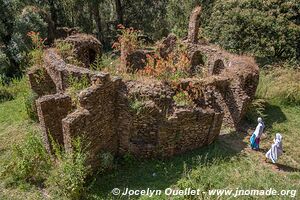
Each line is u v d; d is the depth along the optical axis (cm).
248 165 1250
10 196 1094
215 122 1320
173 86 1305
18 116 1666
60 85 1413
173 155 1303
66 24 3334
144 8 3406
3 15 2572
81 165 1062
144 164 1267
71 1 3089
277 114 1716
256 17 2328
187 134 1288
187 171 1198
